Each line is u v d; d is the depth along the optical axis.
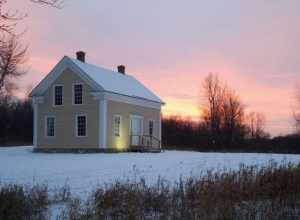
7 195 10.32
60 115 40.88
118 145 40.62
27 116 69.12
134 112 43.12
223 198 9.79
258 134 78.56
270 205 9.60
